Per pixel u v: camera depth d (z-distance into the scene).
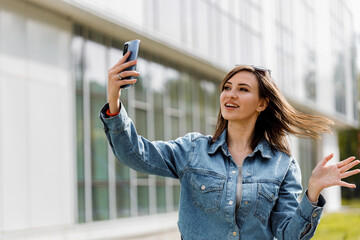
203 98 15.51
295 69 21.75
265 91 2.39
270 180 2.31
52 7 9.18
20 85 8.58
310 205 2.11
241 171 2.34
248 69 2.38
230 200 2.28
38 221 8.66
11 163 8.26
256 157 2.38
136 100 12.01
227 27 15.62
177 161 2.37
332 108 26.41
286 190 2.36
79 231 9.54
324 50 26.20
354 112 31.66
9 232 8.11
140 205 11.78
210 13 14.55
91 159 10.11
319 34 25.67
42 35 9.11
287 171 2.39
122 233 10.84
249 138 2.45
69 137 9.50
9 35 8.45
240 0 16.75
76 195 9.62
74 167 9.59
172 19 12.48
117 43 11.30
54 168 9.09
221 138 2.41
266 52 18.66
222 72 15.50
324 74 25.72
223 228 2.30
